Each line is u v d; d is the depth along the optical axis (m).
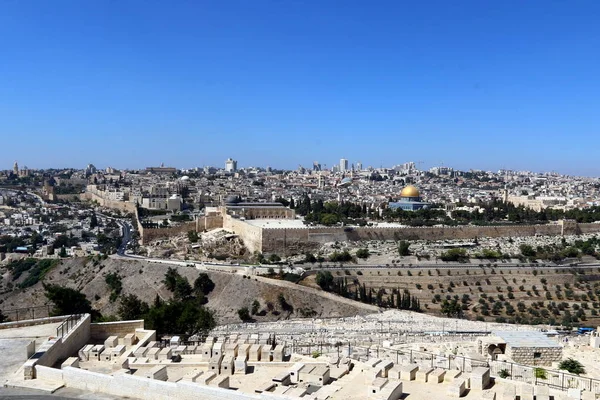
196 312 123.62
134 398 59.88
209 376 66.62
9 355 71.62
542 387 70.06
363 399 64.81
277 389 66.69
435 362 97.56
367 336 151.75
